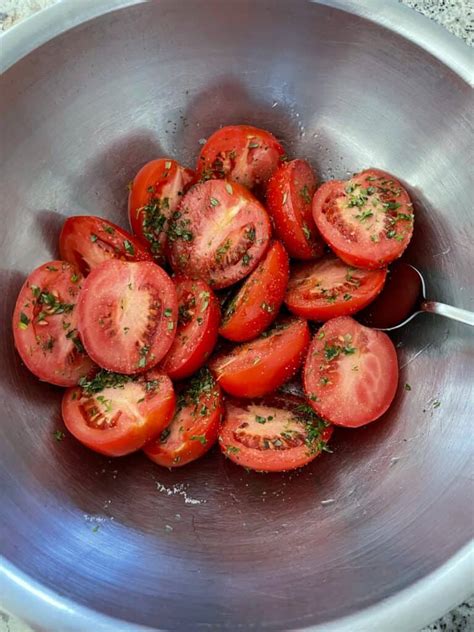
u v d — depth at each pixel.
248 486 0.27
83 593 0.21
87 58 0.27
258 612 0.22
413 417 0.27
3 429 0.25
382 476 0.26
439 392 0.27
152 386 0.27
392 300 0.29
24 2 0.34
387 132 0.29
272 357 0.27
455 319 0.27
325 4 0.26
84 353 0.27
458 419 0.26
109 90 0.29
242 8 0.27
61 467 0.26
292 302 0.29
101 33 0.27
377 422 0.28
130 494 0.26
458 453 0.25
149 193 0.30
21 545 0.22
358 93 0.29
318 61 0.29
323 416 0.27
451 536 0.22
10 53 0.25
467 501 0.23
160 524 0.26
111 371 0.27
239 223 0.29
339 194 0.29
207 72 0.30
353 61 0.28
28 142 0.28
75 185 0.30
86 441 0.25
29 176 0.28
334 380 0.28
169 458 0.26
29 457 0.25
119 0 0.26
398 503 0.25
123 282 0.27
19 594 0.20
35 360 0.26
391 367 0.28
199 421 0.27
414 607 0.20
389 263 0.29
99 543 0.24
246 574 0.24
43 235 0.29
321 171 0.32
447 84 0.26
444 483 0.24
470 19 0.33
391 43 0.26
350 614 0.20
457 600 0.20
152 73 0.29
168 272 0.32
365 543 0.24
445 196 0.28
